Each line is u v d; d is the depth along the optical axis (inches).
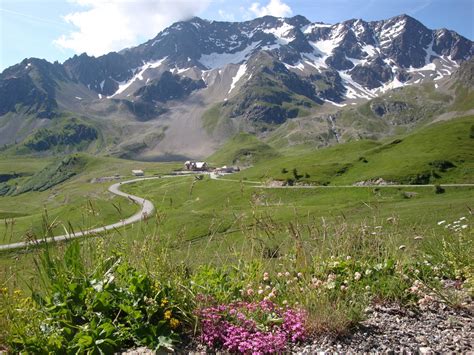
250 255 341.7
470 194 3398.1
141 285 267.3
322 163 5782.5
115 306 261.0
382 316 296.4
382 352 248.2
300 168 5438.0
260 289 312.8
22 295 268.8
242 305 287.9
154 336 248.7
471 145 5216.5
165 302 263.3
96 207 325.7
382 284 331.6
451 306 313.0
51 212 2910.9
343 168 5290.4
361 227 394.3
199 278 306.0
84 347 233.1
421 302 313.7
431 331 274.7
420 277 361.4
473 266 363.3
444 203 2682.1
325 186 4729.3
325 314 273.6
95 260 293.3
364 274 344.2
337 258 353.4
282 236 346.6
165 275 287.7
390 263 350.0
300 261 337.4
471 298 329.7
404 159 5012.3
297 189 4739.2
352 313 279.3
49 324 249.8
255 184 5068.9
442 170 4562.0
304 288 309.1
